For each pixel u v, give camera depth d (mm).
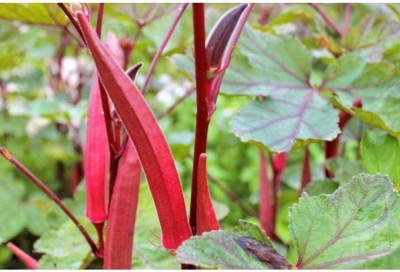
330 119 770
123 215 678
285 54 863
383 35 922
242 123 778
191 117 2123
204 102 576
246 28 874
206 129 584
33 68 1915
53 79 1742
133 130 575
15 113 1656
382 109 792
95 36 559
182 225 585
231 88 833
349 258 570
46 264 856
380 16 1121
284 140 751
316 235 588
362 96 817
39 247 880
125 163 676
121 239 681
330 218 593
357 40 945
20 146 1674
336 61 851
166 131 1751
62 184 1670
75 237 884
